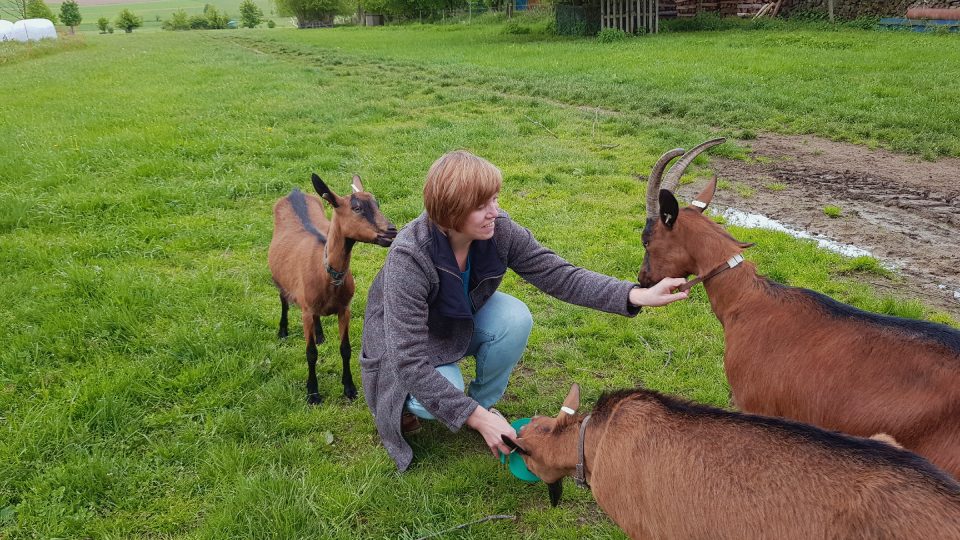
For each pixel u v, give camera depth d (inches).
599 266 226.1
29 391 166.9
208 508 133.0
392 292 122.6
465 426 154.6
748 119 405.1
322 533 125.5
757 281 125.0
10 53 1081.4
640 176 319.9
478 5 1755.7
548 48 809.5
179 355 181.8
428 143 378.6
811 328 116.1
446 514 130.3
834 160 332.8
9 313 200.4
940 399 100.3
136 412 158.7
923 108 388.2
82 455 144.9
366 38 1237.7
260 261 244.1
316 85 614.9
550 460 112.0
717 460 89.6
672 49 707.4
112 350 184.7
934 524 76.2
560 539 124.2
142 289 214.2
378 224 152.3
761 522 84.2
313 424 157.3
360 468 140.9
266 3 5556.1
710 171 324.8
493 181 116.2
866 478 81.0
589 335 191.9
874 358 107.9
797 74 513.7
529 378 175.2
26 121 485.1
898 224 254.1
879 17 847.1
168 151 371.6
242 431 153.5
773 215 269.1
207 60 906.1
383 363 132.3
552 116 433.1
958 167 312.5
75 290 212.2
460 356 136.5
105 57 1043.9
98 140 398.3
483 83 584.4
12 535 126.3
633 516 99.0
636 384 169.8
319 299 161.5
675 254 129.7
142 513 132.3
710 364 175.2
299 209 202.5
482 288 134.0
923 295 202.1
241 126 440.5
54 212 278.7
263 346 186.7
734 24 919.7
